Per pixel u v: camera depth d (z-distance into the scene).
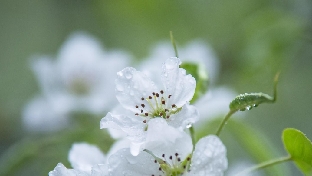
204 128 0.51
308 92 0.69
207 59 0.58
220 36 0.71
